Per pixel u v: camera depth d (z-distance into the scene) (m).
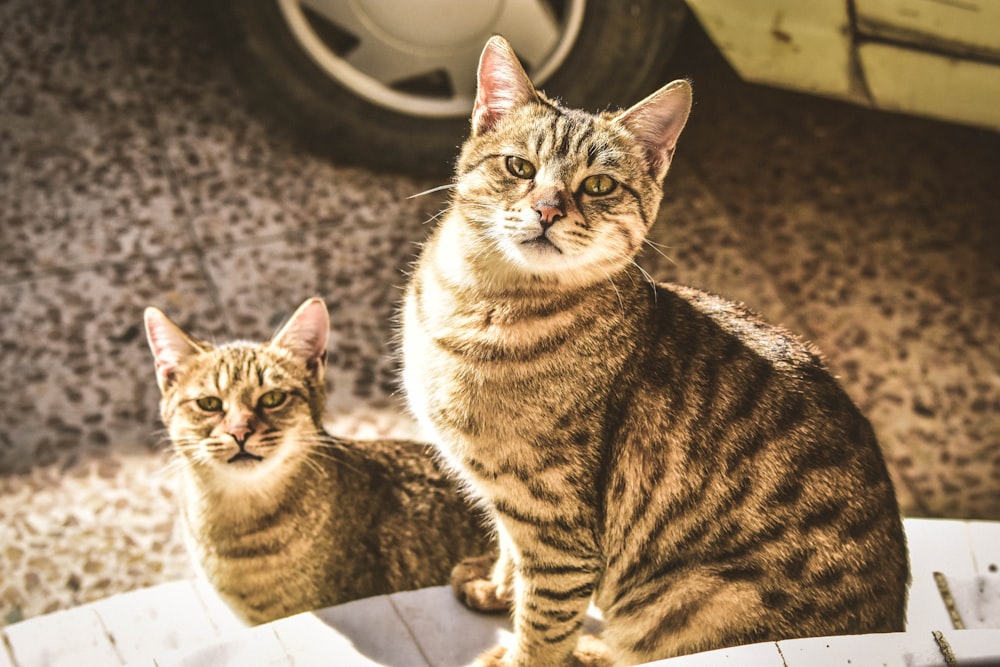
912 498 1.58
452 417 1.19
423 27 1.74
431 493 1.36
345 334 1.70
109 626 1.28
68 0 2.00
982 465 1.61
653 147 1.20
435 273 1.20
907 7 1.46
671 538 1.18
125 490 1.56
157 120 1.89
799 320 1.73
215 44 1.96
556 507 1.18
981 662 1.04
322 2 1.74
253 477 1.29
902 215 1.83
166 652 1.14
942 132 1.92
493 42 1.19
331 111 1.81
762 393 1.17
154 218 1.79
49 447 1.59
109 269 1.75
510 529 1.21
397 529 1.35
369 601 1.23
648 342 1.18
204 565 1.34
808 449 1.16
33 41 1.95
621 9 1.72
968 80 1.51
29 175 1.83
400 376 1.35
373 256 1.77
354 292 1.74
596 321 1.18
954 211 1.84
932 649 1.05
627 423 1.17
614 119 1.19
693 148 1.89
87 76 1.92
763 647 1.05
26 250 1.76
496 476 1.19
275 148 1.87
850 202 1.84
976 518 1.57
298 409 1.31
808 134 1.91
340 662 1.15
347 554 1.34
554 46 1.75
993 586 1.24
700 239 1.80
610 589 1.22
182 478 1.33
